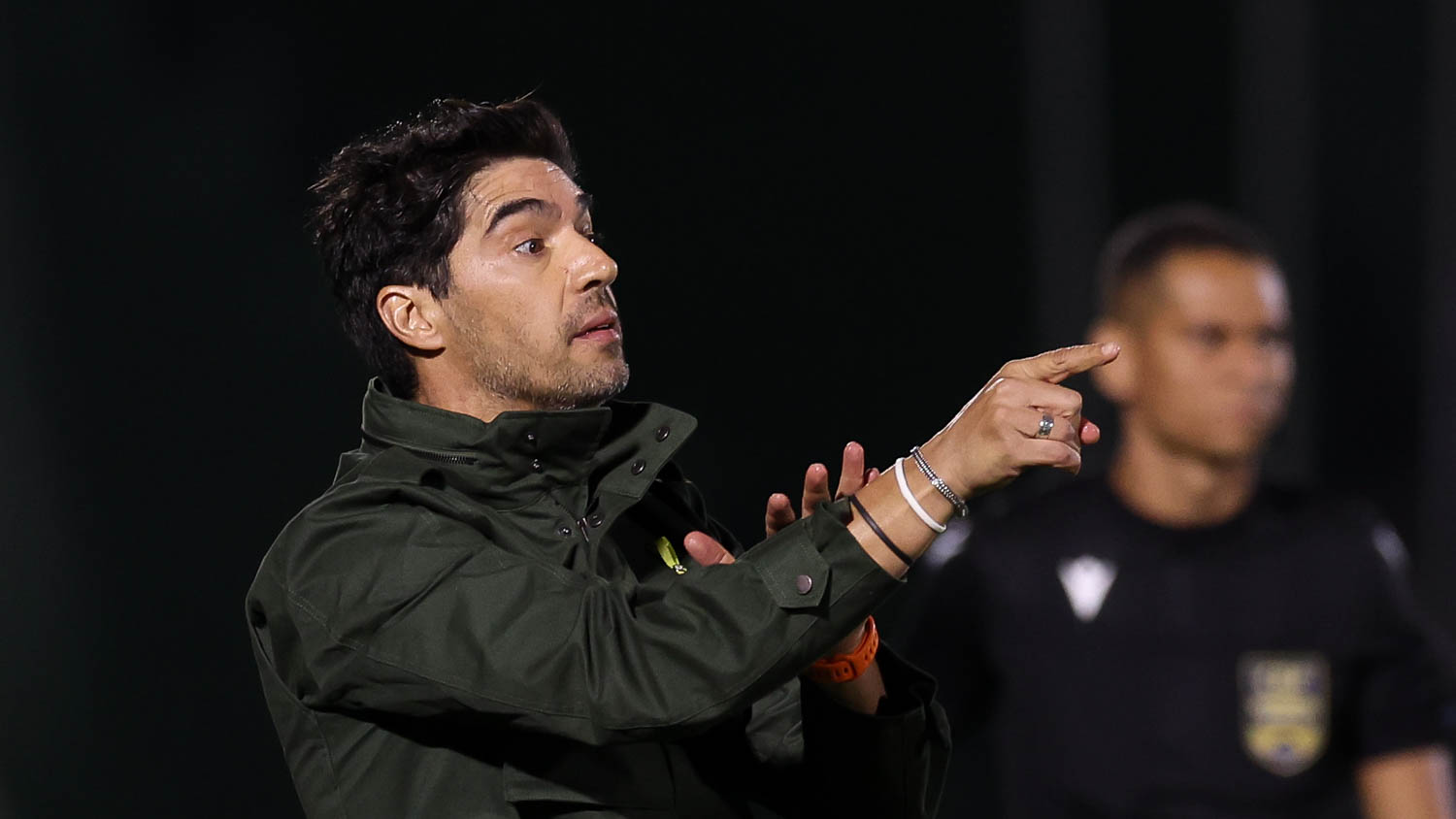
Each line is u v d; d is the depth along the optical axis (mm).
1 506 17578
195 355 17906
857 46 19578
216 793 17969
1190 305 9305
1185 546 9219
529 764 5059
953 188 19828
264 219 17953
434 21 18297
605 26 19000
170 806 17891
